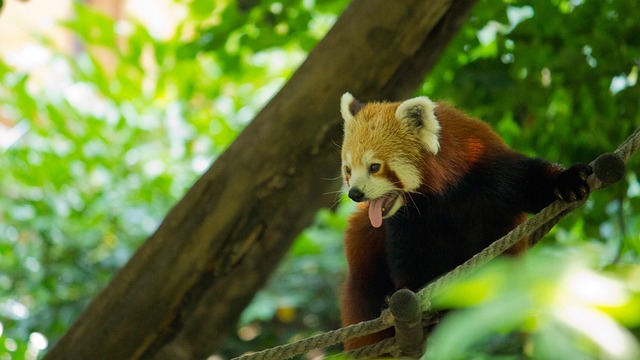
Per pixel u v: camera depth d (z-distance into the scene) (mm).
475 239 7625
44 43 19312
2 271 16219
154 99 17656
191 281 9602
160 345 9836
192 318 9820
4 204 17031
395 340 6488
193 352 10008
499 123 11688
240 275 9750
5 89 16750
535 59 11188
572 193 6691
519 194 7297
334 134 9297
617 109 11172
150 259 9586
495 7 11508
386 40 9094
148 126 18531
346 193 8117
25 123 17219
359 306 8297
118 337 9688
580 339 2340
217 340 10156
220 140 17766
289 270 17531
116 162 17406
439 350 2465
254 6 11719
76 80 18672
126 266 9695
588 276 2453
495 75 11023
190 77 16344
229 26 13109
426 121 7520
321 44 9328
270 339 17125
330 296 17422
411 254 7777
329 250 17812
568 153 11656
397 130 7711
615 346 2305
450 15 9156
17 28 28969
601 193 11578
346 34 9188
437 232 7695
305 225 9938
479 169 7387
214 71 16500
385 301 7867
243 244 9570
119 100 17531
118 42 18203
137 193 17672
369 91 9258
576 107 11430
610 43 10805
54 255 16484
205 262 9547
